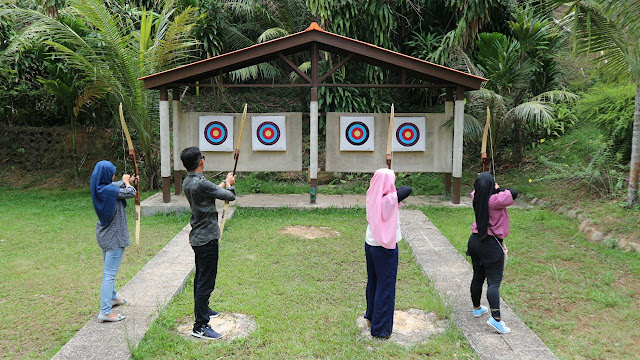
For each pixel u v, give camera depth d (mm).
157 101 11031
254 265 6289
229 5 13312
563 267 6176
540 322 4703
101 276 5973
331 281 5785
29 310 4988
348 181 12508
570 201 8898
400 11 13859
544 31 11070
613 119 9656
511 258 6496
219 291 5391
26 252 6918
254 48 8930
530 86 12211
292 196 10828
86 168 12766
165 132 9367
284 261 6469
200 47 13258
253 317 4793
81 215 9195
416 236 7520
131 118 10609
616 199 8297
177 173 10164
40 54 10969
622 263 6176
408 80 13758
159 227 8273
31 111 13250
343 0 12133
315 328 4531
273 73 13633
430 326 4621
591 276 5816
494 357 3934
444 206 9547
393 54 8883
